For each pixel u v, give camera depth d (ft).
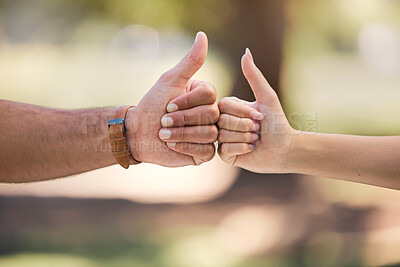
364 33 44.57
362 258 16.25
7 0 44.96
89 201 22.12
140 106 8.18
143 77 47.11
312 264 16.28
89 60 50.26
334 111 39.11
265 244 17.53
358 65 57.36
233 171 24.18
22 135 7.88
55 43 49.93
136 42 49.44
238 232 18.48
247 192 22.72
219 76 35.70
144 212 20.66
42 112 8.14
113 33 47.83
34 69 49.29
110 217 20.27
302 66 43.80
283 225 18.66
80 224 19.65
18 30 49.08
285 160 8.21
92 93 42.29
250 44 23.39
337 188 22.98
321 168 8.05
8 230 19.04
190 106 8.07
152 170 26.91
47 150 7.97
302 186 23.15
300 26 30.78
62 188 24.00
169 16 27.73
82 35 47.29
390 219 19.03
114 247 17.70
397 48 58.39
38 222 19.79
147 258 16.65
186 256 16.84
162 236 18.58
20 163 7.93
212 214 20.34
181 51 50.03
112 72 48.03
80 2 31.86
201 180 24.77
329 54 54.85
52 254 17.24
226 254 17.08
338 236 17.71
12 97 42.52
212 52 29.81
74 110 8.26
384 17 38.58
